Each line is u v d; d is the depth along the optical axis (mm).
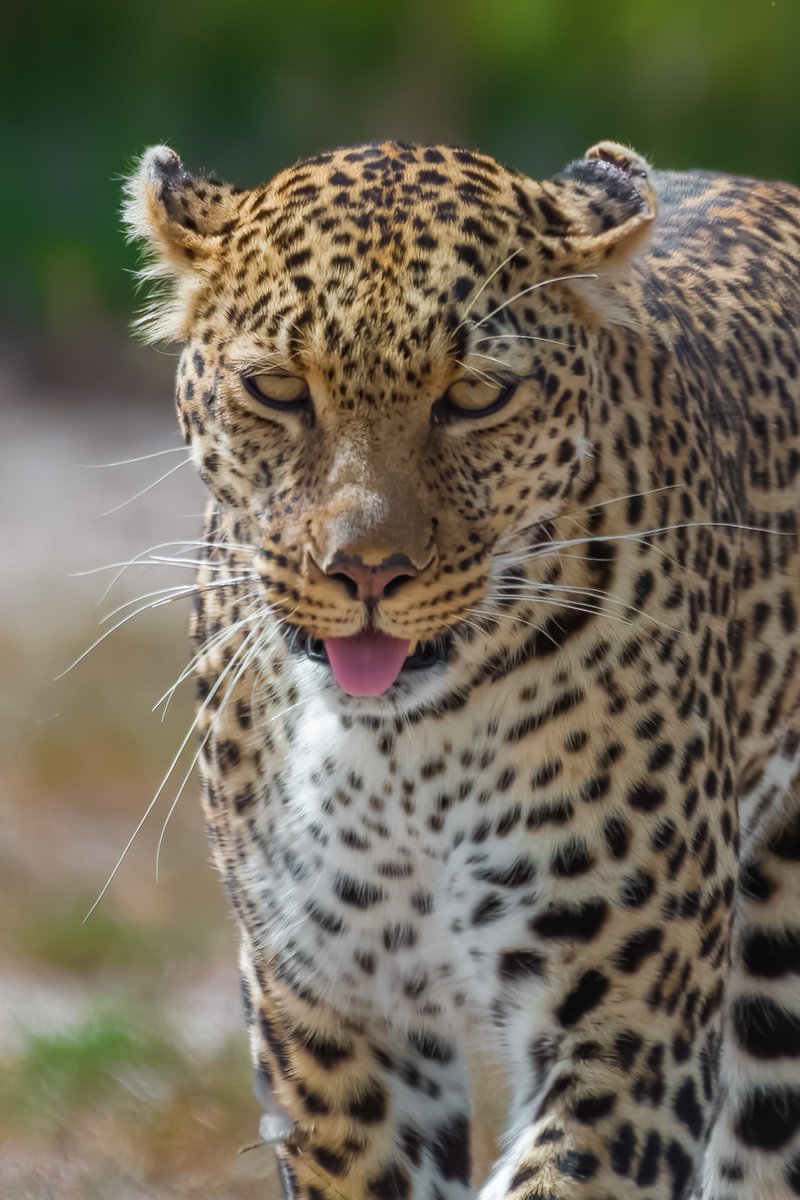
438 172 7836
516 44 41500
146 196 8133
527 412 7641
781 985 9625
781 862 9594
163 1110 11805
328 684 7902
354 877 8320
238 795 8602
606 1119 7879
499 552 7801
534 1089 8195
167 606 22078
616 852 7941
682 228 9656
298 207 7707
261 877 8586
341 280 7414
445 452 7594
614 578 7938
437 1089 8797
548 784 7961
